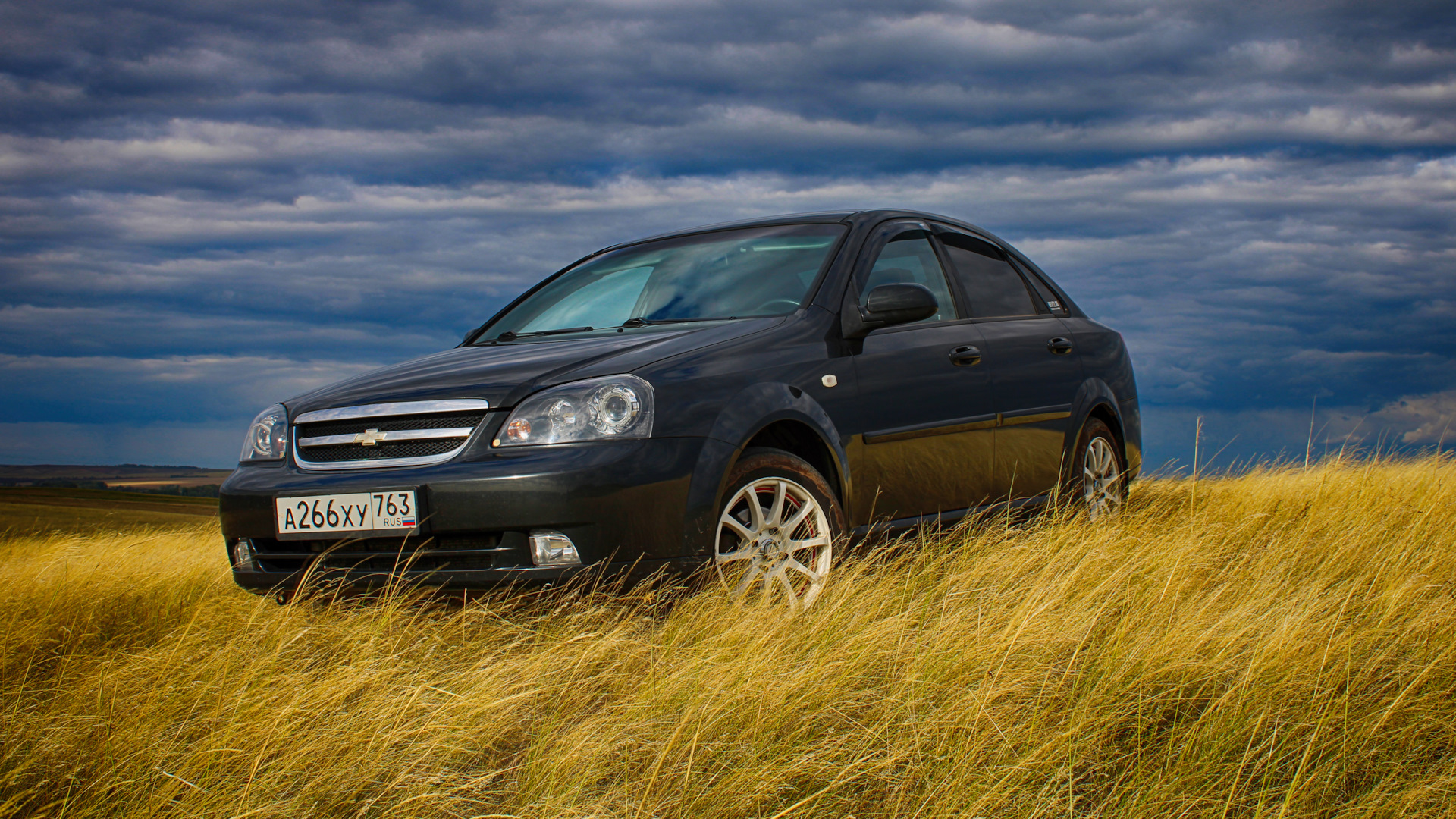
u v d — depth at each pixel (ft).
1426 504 14.92
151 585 14.34
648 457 9.64
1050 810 6.03
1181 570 10.78
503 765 7.33
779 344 11.41
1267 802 6.08
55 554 18.37
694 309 12.72
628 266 14.38
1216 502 16.61
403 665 8.97
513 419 9.77
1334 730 6.89
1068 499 15.23
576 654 8.84
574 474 9.27
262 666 8.89
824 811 6.15
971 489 13.61
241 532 10.87
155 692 8.30
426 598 9.95
